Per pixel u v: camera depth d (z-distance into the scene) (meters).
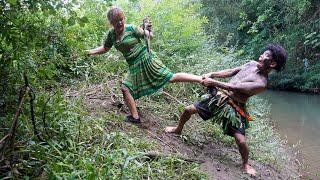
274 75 14.05
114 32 3.69
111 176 2.24
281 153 4.57
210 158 3.56
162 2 6.45
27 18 2.23
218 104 3.48
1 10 2.06
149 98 4.66
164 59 5.41
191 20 6.65
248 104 5.86
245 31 17.97
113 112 3.72
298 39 13.38
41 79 3.06
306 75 12.93
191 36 6.23
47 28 2.31
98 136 2.98
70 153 2.39
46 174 2.25
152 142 3.35
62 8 2.15
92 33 5.75
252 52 15.34
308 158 4.56
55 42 2.46
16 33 2.16
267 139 4.91
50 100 2.96
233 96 3.51
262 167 3.81
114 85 4.56
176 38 6.08
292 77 13.16
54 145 2.48
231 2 17.42
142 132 3.61
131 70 3.73
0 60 2.29
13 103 2.54
